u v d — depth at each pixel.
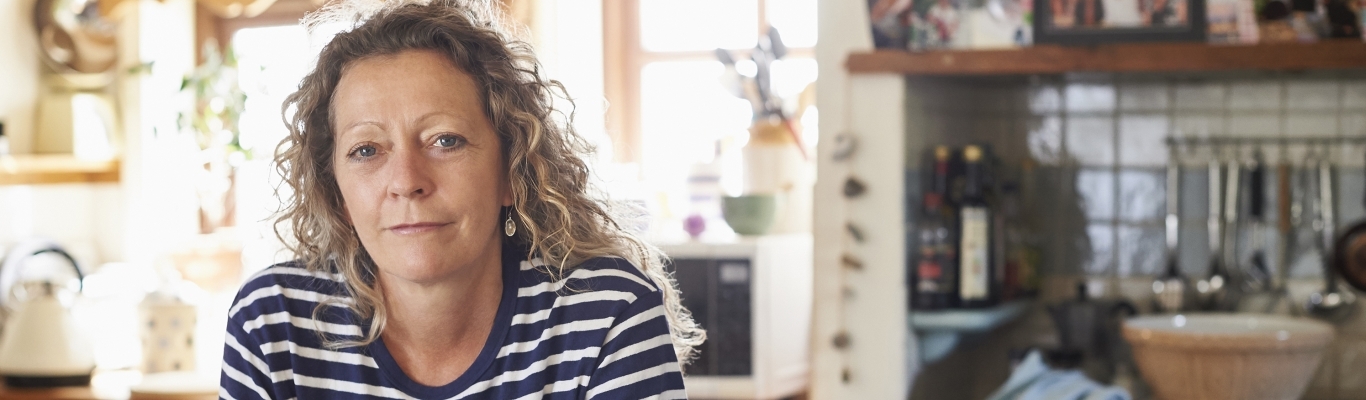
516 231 1.06
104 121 3.29
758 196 2.70
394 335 1.02
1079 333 2.13
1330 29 1.81
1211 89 2.23
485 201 0.95
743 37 3.28
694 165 2.92
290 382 1.02
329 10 1.07
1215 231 2.21
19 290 2.56
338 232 1.02
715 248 2.59
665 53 3.33
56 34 3.30
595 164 1.13
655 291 1.05
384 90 0.93
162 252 2.82
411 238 0.93
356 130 0.94
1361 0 1.80
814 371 1.97
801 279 2.78
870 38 1.92
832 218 1.95
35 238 2.99
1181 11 1.84
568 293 1.02
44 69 3.34
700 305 2.60
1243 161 2.22
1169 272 2.24
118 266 3.22
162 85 3.31
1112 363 2.11
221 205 3.33
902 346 1.93
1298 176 2.20
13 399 2.25
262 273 1.05
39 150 3.24
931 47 1.91
